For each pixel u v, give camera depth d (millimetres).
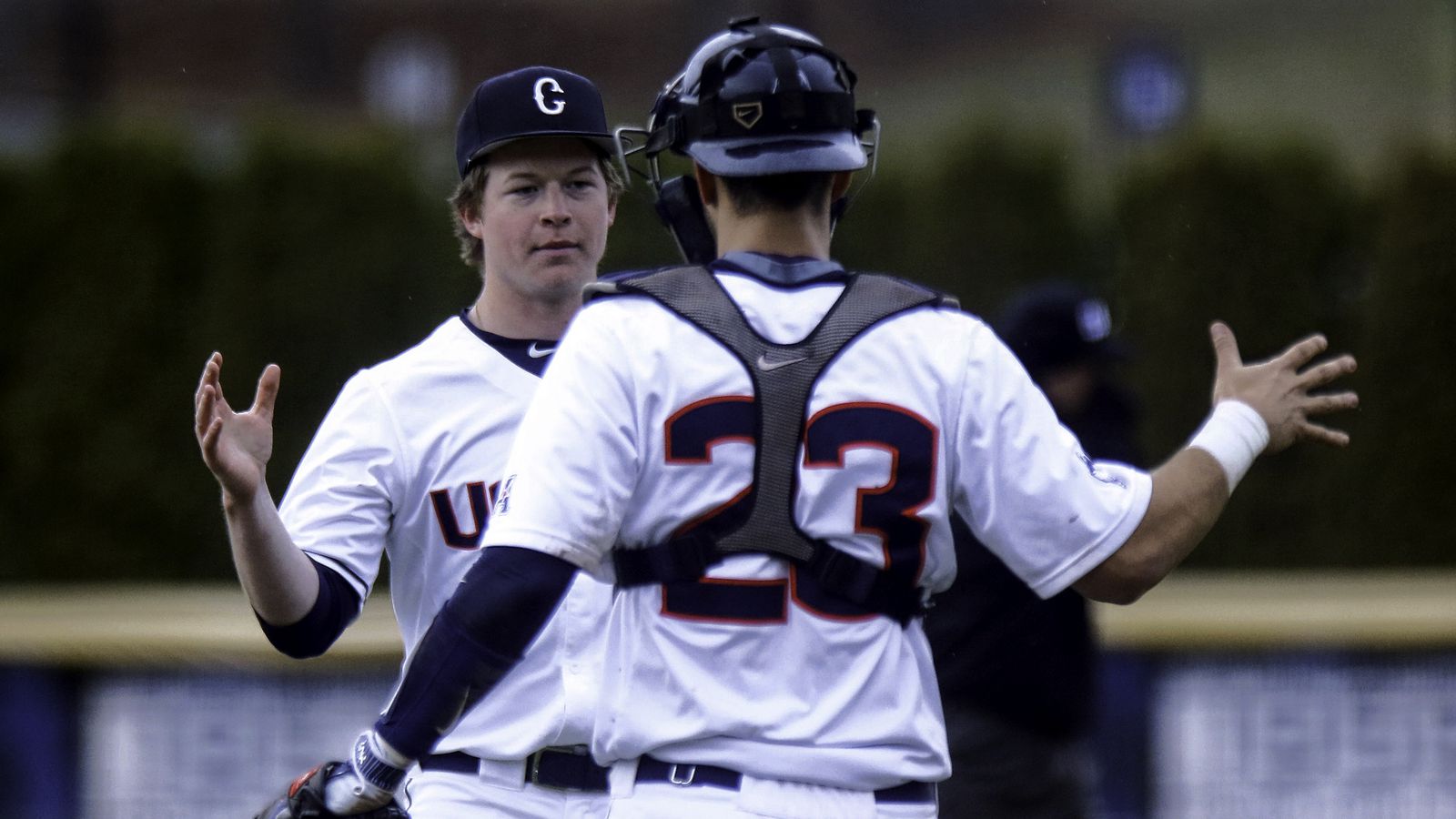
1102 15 107000
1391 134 32156
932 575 7984
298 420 30859
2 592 30484
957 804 13820
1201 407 31516
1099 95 84062
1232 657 20141
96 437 31062
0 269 31266
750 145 7945
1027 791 13773
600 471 7516
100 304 31078
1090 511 7840
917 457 7723
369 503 10500
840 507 7648
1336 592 23594
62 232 31266
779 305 7816
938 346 7898
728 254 8016
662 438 7621
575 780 10547
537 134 10945
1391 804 20109
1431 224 30516
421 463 10734
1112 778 20094
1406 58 90875
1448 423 30500
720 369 7656
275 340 30891
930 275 33094
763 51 8078
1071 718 14000
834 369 7711
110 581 31078
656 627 7664
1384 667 20109
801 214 8047
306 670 19953
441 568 10812
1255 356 31516
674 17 105312
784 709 7578
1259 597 22969
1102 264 33000
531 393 10898
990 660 13719
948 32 106875
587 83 11375
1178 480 8078
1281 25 100875
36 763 20469
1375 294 30938
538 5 107125
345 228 31203
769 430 7609
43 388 31094
